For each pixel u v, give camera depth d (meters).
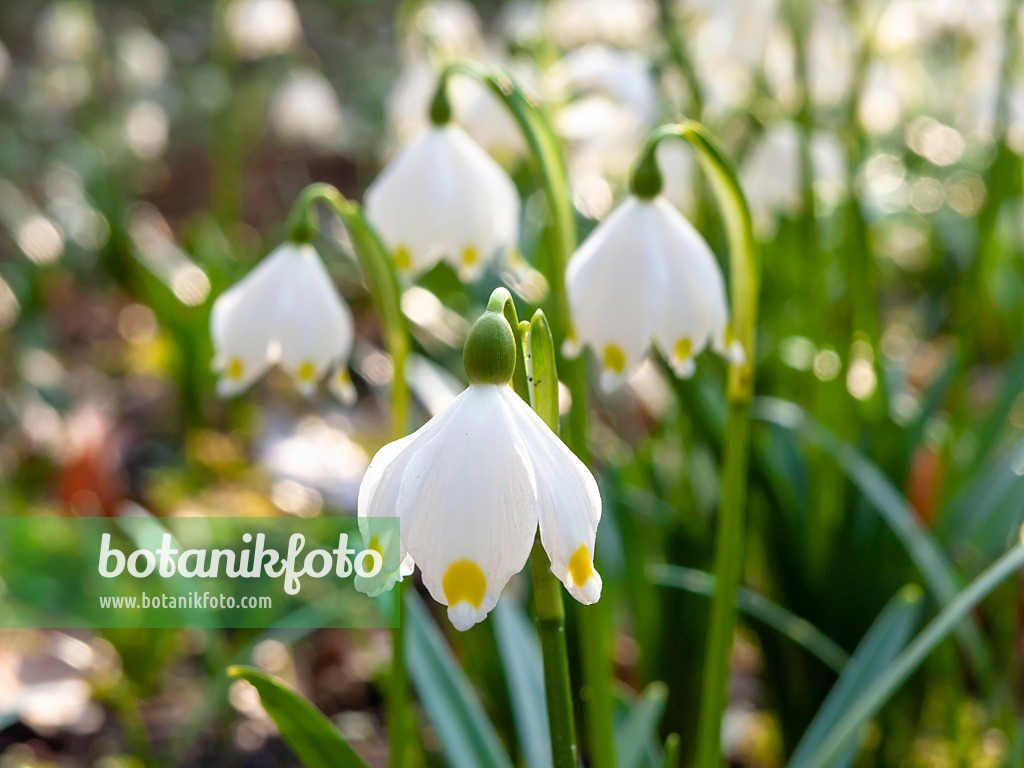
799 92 0.42
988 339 0.65
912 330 0.63
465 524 0.23
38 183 1.09
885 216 0.67
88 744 0.38
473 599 0.23
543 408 0.25
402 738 0.30
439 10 0.69
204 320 0.60
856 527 0.37
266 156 1.20
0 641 0.41
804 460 0.41
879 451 0.39
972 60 0.55
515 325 0.25
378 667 0.37
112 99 1.11
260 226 1.04
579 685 0.36
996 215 0.42
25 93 1.20
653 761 0.32
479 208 0.32
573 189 0.52
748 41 0.48
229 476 0.58
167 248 0.76
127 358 0.72
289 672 0.43
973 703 0.39
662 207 0.29
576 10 0.65
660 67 0.45
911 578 0.37
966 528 0.37
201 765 0.38
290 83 0.95
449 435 0.23
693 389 0.37
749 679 0.42
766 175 0.46
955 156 0.69
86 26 1.01
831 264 0.55
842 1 0.46
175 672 0.42
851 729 0.30
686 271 0.28
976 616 0.40
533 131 0.29
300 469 0.53
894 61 0.62
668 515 0.38
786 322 0.49
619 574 0.38
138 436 0.63
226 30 0.88
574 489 0.24
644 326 0.28
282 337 0.31
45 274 0.74
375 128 1.17
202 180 1.17
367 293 0.75
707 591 0.35
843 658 0.35
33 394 0.65
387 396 0.55
